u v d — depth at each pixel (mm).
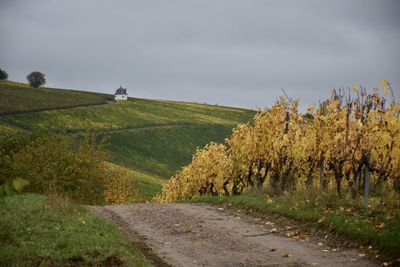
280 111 25688
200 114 167000
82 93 180750
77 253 11602
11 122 113312
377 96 19516
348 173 20453
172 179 41406
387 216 15664
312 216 17266
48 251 11531
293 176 25078
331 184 23031
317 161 22844
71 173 35312
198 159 37156
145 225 18844
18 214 15500
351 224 15086
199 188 36781
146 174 98500
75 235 13391
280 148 24906
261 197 24156
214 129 150750
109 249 12438
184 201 28656
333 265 12312
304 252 13891
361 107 20203
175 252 14430
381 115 18953
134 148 118312
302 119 25062
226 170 32531
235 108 196750
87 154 37562
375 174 22703
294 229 17172
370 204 18250
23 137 37375
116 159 104500
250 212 21234
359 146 19406
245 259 13344
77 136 115250
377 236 13500
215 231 17359
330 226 15781
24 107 128875
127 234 16766
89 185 36281
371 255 12938
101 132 122438
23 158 32625
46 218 15266
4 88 158875
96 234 14180
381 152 19047
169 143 129000
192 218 20234
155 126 139250
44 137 37125
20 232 13039
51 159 34906
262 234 16703
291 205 20031
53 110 132875
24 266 10398
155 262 13078
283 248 14484
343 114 20312
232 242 15539
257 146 26234
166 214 21438
